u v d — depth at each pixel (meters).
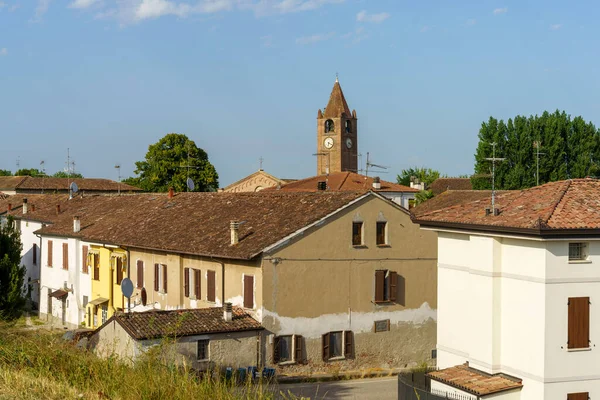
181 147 86.88
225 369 30.36
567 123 76.00
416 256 35.88
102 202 53.56
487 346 25.14
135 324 29.27
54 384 15.72
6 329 21.62
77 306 46.88
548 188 26.80
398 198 74.50
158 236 39.47
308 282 32.88
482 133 78.62
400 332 35.38
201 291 35.56
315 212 33.94
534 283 23.56
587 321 23.56
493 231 24.64
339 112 115.88
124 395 15.06
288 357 32.47
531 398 23.62
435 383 25.61
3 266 35.97
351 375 32.88
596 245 23.73
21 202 64.12
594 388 23.61
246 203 39.50
